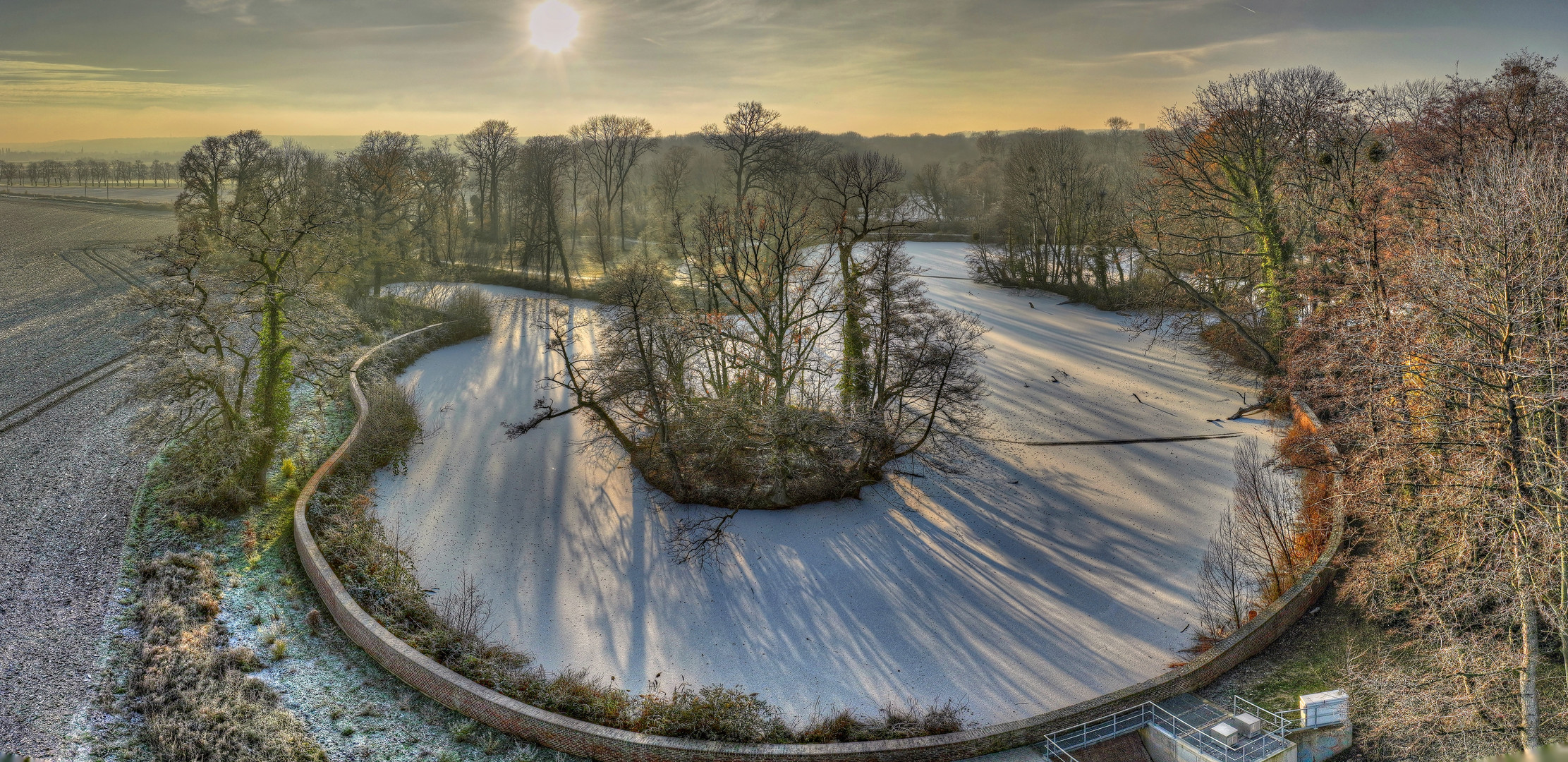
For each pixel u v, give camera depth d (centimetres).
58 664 2428
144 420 3738
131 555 3105
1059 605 3189
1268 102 5016
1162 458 4506
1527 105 4059
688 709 2414
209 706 2217
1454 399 2470
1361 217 3772
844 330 4500
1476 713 2066
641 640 3002
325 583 2941
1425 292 2492
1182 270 6144
